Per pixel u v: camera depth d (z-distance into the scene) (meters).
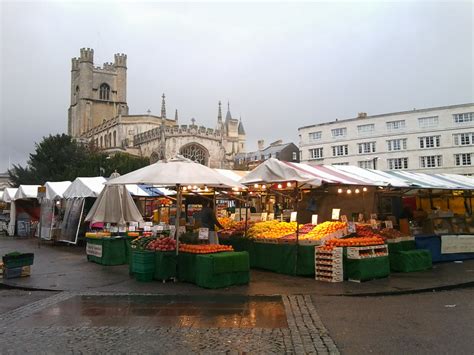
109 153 73.62
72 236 19.78
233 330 6.35
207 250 9.91
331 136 66.88
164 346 5.62
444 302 8.37
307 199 15.30
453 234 14.78
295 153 79.38
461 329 6.34
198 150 69.94
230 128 114.69
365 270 10.38
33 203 29.98
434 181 15.96
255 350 5.45
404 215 15.71
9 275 11.09
